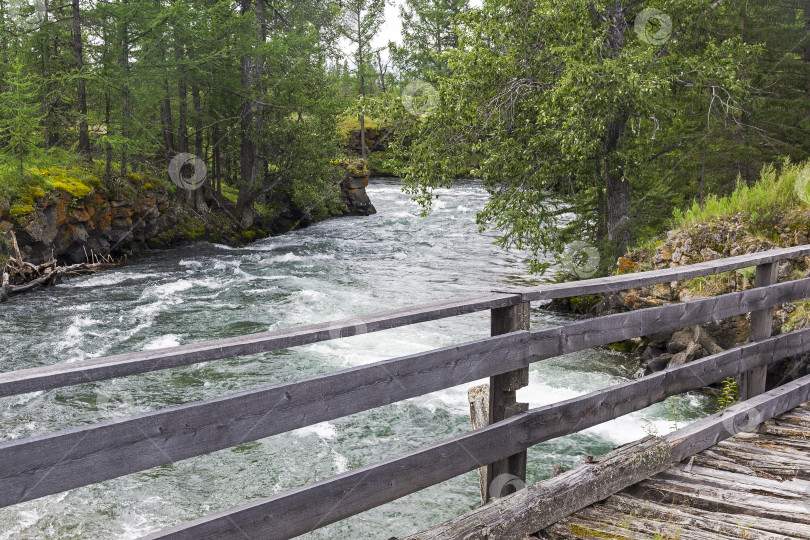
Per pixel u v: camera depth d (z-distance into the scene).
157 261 21.61
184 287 17.12
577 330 2.96
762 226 10.23
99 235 21.03
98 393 9.12
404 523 5.88
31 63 24.67
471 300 2.57
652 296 11.28
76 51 22.56
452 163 14.41
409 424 8.02
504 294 2.71
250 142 28.20
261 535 1.98
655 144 15.84
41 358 10.86
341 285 17.28
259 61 28.42
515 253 22.56
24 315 13.94
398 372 2.34
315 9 33.59
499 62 13.53
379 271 19.48
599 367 10.21
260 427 1.98
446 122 14.16
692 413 8.10
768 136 16.72
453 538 2.36
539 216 14.15
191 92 28.59
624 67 11.72
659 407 8.33
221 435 1.90
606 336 3.10
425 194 14.80
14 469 1.53
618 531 2.65
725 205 11.34
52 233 18.86
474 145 14.09
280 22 31.75
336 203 32.12
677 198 16.34
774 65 16.69
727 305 3.81
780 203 10.45
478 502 6.26
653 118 13.09
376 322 2.21
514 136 14.09
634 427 7.71
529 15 13.49
